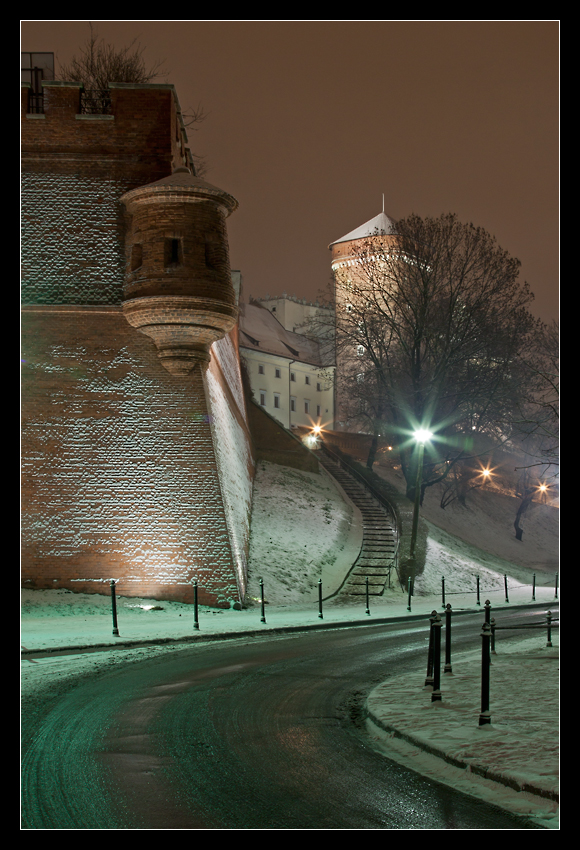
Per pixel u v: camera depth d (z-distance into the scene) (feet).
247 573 97.25
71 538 76.64
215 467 79.00
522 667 42.91
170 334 78.33
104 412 79.05
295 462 159.74
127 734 28.81
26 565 75.66
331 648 53.31
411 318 146.00
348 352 168.04
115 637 54.95
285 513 127.75
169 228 77.71
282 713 32.91
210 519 78.28
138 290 77.10
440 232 139.44
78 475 77.71
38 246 81.25
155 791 22.49
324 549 117.19
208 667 44.42
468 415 156.97
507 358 144.25
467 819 20.40
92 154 82.28
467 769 23.94
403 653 50.96
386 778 23.89
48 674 40.78
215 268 78.54
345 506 144.77
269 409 253.44
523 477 200.23
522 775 22.40
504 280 139.74
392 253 145.59
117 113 82.74
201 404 79.77
